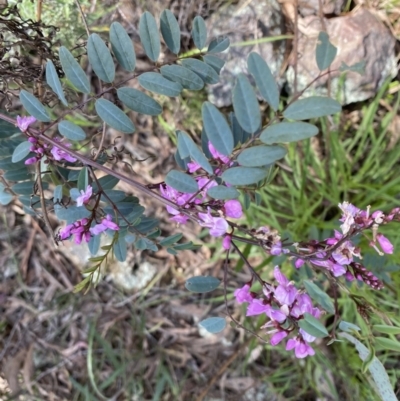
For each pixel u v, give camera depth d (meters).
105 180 0.27
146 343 0.51
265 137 0.18
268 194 0.47
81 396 0.51
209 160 0.23
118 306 0.51
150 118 0.48
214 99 0.44
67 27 0.38
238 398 0.50
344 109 0.46
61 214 0.22
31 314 0.51
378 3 0.43
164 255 0.51
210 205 0.23
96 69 0.22
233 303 0.50
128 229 0.24
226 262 0.24
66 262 0.51
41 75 0.28
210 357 0.51
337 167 0.46
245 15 0.42
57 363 0.51
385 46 0.43
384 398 0.25
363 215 0.23
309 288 0.22
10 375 0.50
